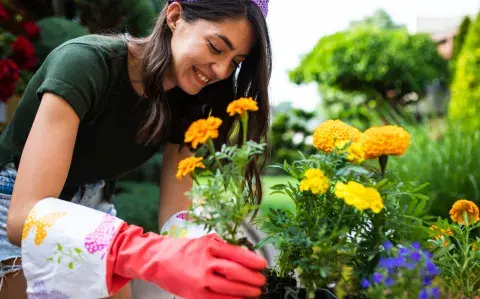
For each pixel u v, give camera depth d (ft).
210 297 3.35
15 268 4.95
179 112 5.22
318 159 3.53
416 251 3.27
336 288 3.55
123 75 4.48
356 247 3.47
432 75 38.91
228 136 5.14
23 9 12.52
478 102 22.77
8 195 4.87
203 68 4.27
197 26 4.19
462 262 3.86
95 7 11.32
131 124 4.74
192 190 3.24
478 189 11.07
